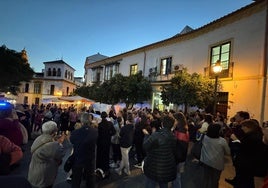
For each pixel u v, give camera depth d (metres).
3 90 30.67
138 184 6.88
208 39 17.53
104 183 6.91
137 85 21.50
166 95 15.53
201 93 14.45
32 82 53.62
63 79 53.16
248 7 14.18
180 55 20.42
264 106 12.94
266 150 4.42
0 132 4.46
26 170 7.42
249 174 4.48
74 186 5.07
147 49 24.88
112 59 31.98
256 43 13.70
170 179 4.34
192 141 12.10
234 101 14.71
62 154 4.31
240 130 5.68
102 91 23.52
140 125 8.77
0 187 1.42
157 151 4.33
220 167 5.06
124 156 7.77
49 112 16.14
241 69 14.55
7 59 27.47
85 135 5.21
